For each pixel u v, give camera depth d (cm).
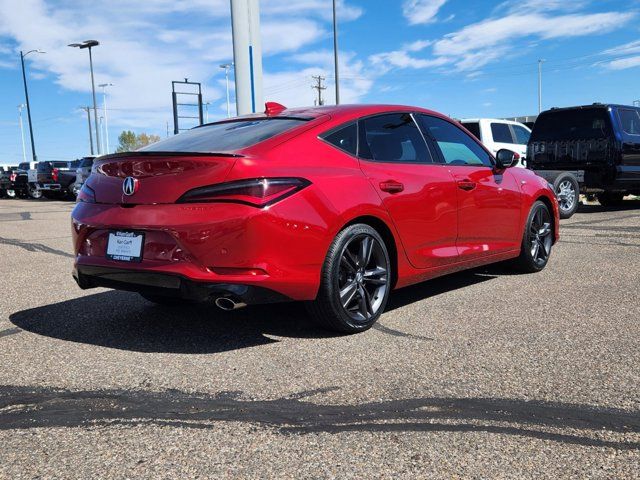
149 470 197
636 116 1065
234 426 229
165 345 332
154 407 248
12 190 2825
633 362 289
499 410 237
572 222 930
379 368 288
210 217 296
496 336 337
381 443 212
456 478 188
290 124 352
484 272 535
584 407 238
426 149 416
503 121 1373
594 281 480
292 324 371
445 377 274
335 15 3155
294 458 203
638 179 1036
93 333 359
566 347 314
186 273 298
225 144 337
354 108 383
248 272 300
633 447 206
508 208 478
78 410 246
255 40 1080
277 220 302
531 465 195
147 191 315
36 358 313
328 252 327
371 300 359
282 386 267
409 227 378
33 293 478
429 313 392
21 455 209
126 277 323
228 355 313
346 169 347
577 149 1046
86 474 196
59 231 995
